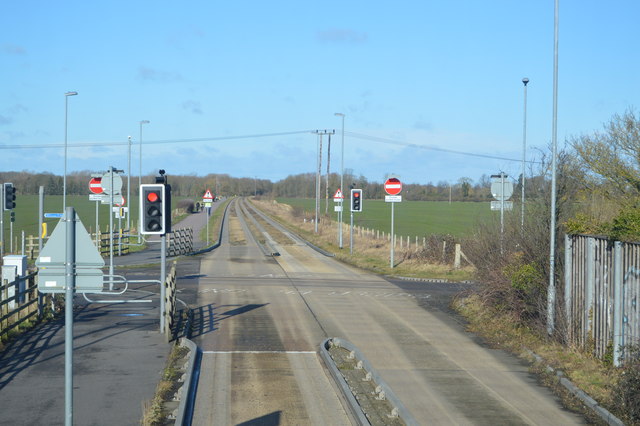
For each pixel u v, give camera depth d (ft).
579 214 48.03
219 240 157.28
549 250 50.37
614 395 32.04
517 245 55.88
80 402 31.81
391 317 58.90
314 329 52.54
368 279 88.58
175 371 38.14
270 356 43.01
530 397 34.65
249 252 127.13
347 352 44.65
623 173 76.74
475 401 33.78
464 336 50.85
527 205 56.39
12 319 48.44
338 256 122.83
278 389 35.22
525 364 41.96
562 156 54.85
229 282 80.89
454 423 30.30
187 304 63.77
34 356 40.70
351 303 66.59
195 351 42.06
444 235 109.40
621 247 37.24
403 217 270.26
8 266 56.08
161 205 44.01
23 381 35.22
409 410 32.14
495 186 73.67
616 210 63.31
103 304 61.72
